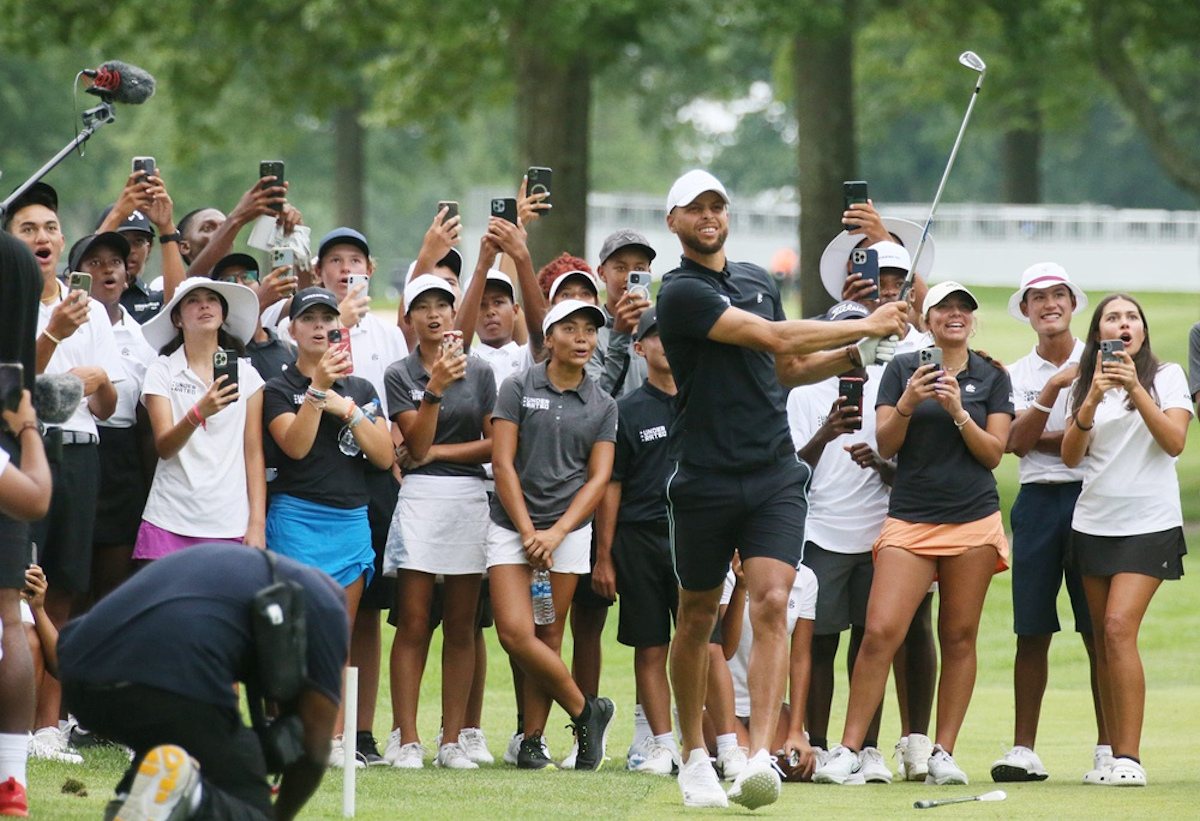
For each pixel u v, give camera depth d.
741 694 29.94
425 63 90.12
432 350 29.17
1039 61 110.62
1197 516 74.44
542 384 27.95
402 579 28.28
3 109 176.50
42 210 25.56
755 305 23.12
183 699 15.34
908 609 26.94
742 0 74.00
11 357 19.00
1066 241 138.75
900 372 27.69
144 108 173.38
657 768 27.86
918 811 22.70
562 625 28.27
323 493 27.05
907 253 30.11
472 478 28.58
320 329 27.19
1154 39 82.62
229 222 29.67
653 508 28.58
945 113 194.62
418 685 28.38
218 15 84.44
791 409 29.97
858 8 78.06
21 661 19.66
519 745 28.50
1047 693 42.12
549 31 71.75
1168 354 91.25
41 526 25.42
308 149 188.00
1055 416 28.48
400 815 20.88
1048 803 23.53
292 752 15.98
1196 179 86.38
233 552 16.03
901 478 27.38
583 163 80.44
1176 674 44.91
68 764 23.94
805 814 22.27
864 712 27.00
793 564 22.48
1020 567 28.45
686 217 22.59
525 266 30.52
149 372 26.66
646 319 28.86
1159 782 26.45
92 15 78.81
